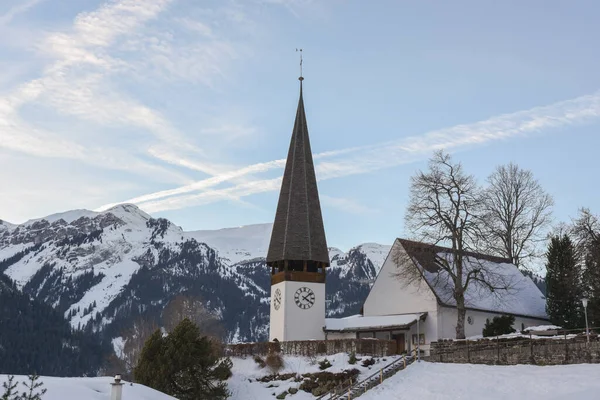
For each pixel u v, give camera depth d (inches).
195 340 2220.7
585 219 2696.9
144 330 3587.6
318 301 3009.4
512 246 3531.0
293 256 3034.0
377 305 3097.9
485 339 2294.5
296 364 2524.6
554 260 3009.4
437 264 2965.1
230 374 2482.8
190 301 4008.4
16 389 1220.5
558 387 1742.1
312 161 3270.2
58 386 1286.9
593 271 2628.0
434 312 2807.6
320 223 3144.7
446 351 2348.7
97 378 1456.7
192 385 2130.9
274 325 3029.0
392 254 3078.2
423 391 2000.5
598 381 1715.1
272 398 2359.7
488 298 3021.7
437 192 2716.5
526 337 2176.4
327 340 2566.4
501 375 1972.2
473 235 2679.6
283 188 3208.7
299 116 3341.5
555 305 2965.1
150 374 2128.4
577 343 1955.0
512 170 3592.5
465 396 1856.5
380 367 2390.5
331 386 2309.3
